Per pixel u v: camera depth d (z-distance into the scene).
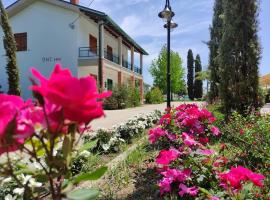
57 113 0.82
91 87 0.80
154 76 50.34
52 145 0.88
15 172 0.99
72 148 0.92
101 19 20.61
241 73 8.04
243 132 4.81
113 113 16.62
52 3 21.52
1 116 0.83
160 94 33.03
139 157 4.71
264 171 3.47
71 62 21.61
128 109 20.95
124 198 3.27
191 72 61.03
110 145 5.37
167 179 3.07
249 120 6.14
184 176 3.05
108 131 5.52
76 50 21.55
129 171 4.12
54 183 1.00
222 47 8.31
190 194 2.96
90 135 5.23
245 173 2.15
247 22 8.05
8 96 0.89
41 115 0.86
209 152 3.26
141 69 33.06
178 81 50.34
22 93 22.34
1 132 0.80
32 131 0.82
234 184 2.19
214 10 13.62
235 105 7.99
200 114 5.23
